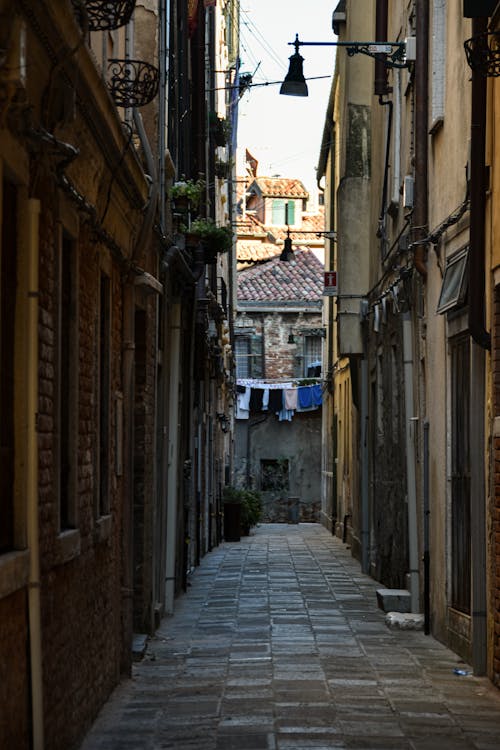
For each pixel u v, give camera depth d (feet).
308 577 85.30
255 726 35.96
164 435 62.59
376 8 71.92
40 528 27.50
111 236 39.86
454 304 48.03
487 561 44.47
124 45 48.03
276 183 232.73
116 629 42.42
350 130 89.15
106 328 40.63
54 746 29.14
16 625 25.00
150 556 55.21
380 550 80.43
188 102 81.15
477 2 41.63
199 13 84.94
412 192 61.26
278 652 50.42
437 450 54.60
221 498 129.70
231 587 77.97
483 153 43.80
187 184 66.69
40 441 27.43
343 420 129.18
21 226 25.94
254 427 182.50
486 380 44.65
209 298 92.02
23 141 25.04
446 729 35.73
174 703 39.63
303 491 182.50
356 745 33.47
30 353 25.80
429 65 58.95
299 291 190.90
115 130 35.81
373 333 85.71
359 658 48.85
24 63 22.94
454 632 50.26
